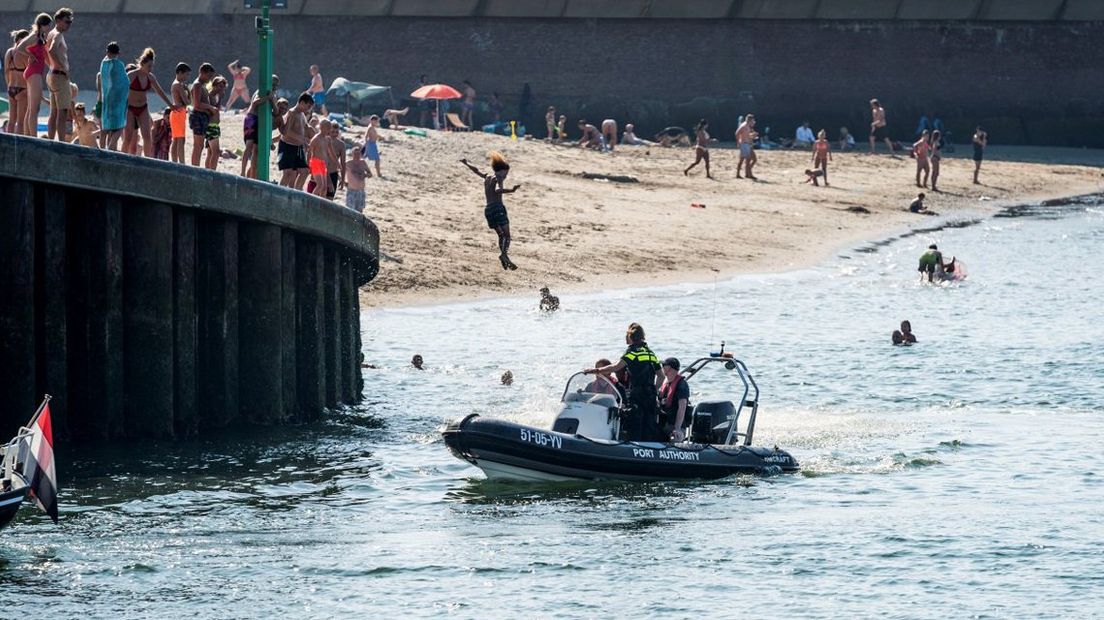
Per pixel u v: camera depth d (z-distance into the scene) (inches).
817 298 5002.5
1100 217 7642.7
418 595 1942.7
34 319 2549.2
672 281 5275.6
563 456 2490.2
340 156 3831.2
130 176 2615.7
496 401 3307.1
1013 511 2368.4
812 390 3467.0
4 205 2486.5
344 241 3176.7
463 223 5718.5
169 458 2640.3
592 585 1993.1
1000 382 3558.1
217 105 3245.6
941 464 2714.1
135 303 2701.8
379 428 2999.5
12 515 2005.4
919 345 4089.6
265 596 1924.2
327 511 2346.2
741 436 2783.0
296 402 3041.3
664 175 7785.4
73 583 1956.2
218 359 2849.4
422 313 4480.8
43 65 2775.6
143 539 2158.0
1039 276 5610.2
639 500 2436.0
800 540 2201.0
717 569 2063.2
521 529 2252.7
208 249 2832.2
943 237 6781.5
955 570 2059.5
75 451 2630.4
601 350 3946.9
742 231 6397.6
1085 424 3073.3
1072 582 2010.3
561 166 7509.8
